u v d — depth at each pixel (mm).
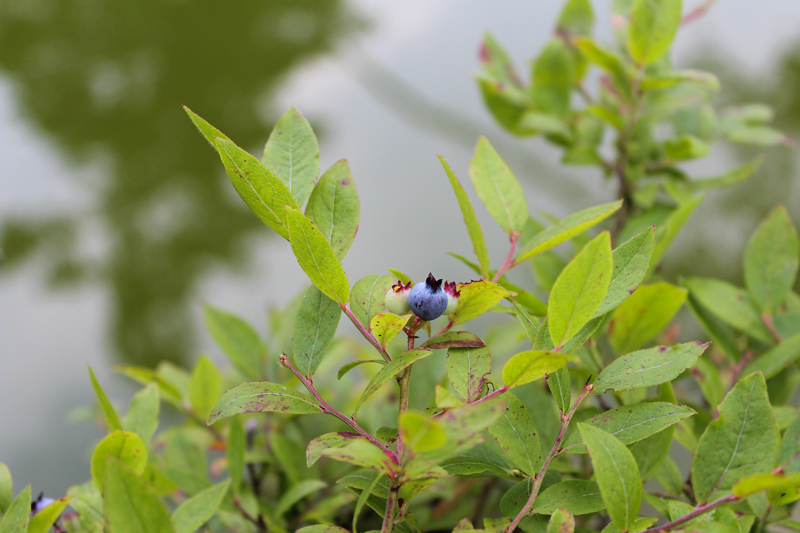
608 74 741
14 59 1777
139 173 1563
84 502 548
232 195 1539
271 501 702
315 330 537
